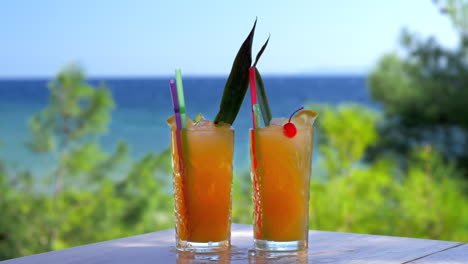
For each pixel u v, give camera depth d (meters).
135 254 0.86
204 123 0.89
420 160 3.44
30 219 4.48
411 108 6.51
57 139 4.71
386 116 6.70
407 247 0.88
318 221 3.05
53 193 4.67
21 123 15.96
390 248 0.87
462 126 6.49
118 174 4.71
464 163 6.35
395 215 3.09
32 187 4.62
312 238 0.97
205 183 0.86
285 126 0.84
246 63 0.88
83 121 4.71
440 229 3.07
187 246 0.87
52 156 4.70
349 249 0.87
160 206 4.59
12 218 4.47
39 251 4.52
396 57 6.58
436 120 6.59
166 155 4.55
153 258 0.83
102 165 4.70
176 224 0.89
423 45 6.38
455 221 3.06
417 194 3.11
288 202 0.85
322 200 3.04
